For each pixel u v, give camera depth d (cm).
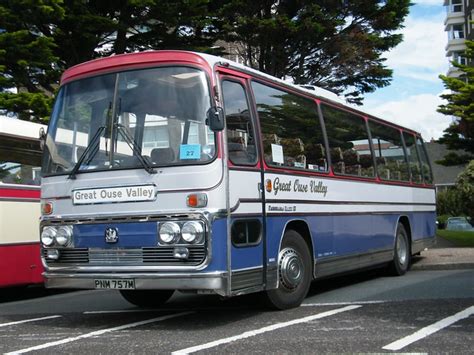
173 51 725
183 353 581
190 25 2242
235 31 2425
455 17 6450
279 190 790
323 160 929
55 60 1828
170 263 673
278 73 2595
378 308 796
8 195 1066
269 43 2464
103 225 711
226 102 719
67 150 762
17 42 1727
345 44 2523
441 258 1388
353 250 998
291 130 852
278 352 574
